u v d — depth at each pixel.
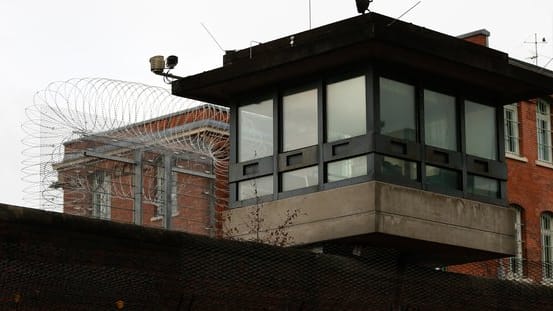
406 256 22.64
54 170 22.14
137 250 16.58
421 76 22.45
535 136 40.25
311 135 22.22
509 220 23.20
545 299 22.02
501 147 23.70
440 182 22.28
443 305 20.42
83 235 16.03
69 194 22.80
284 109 22.78
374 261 19.67
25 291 15.35
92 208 22.28
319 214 21.61
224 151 24.61
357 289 19.25
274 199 22.45
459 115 23.02
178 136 23.48
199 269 17.27
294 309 18.34
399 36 20.97
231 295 17.58
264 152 22.89
